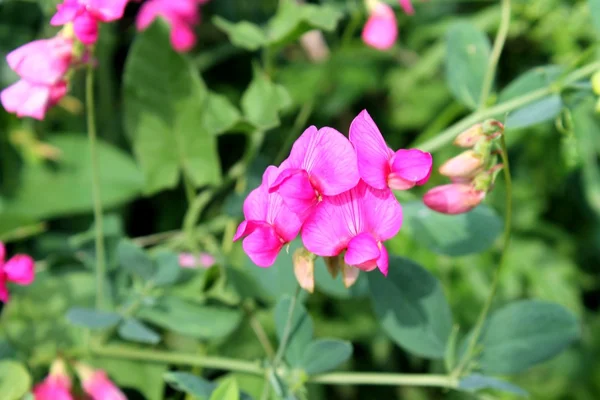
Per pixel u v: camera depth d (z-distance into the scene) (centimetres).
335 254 35
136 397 42
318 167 35
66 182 44
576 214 52
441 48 48
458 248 39
